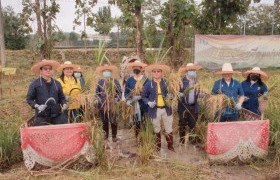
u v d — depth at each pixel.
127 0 11.56
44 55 12.87
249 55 16.52
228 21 16.09
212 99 6.19
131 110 6.50
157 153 6.13
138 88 6.39
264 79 6.92
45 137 5.41
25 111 8.88
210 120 6.58
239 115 6.87
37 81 5.75
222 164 5.81
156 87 6.17
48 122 5.91
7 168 5.82
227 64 6.40
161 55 7.79
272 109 7.11
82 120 6.18
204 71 15.83
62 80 6.74
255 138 5.81
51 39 12.98
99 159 5.62
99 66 6.39
